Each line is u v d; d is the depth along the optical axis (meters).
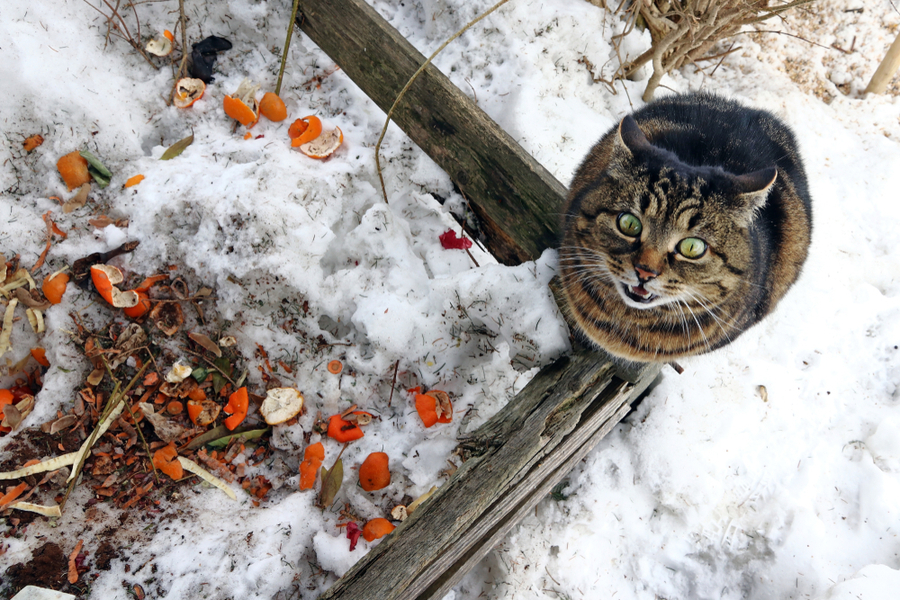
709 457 0.91
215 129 1.05
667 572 0.87
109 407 0.86
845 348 1.02
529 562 0.86
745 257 0.72
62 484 0.82
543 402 0.77
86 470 0.85
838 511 0.90
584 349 0.82
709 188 0.68
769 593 0.85
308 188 0.96
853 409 0.97
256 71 1.10
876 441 0.94
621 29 1.20
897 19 1.30
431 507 0.71
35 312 0.89
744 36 1.29
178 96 1.04
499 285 0.87
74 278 0.90
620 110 1.19
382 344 0.90
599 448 0.93
